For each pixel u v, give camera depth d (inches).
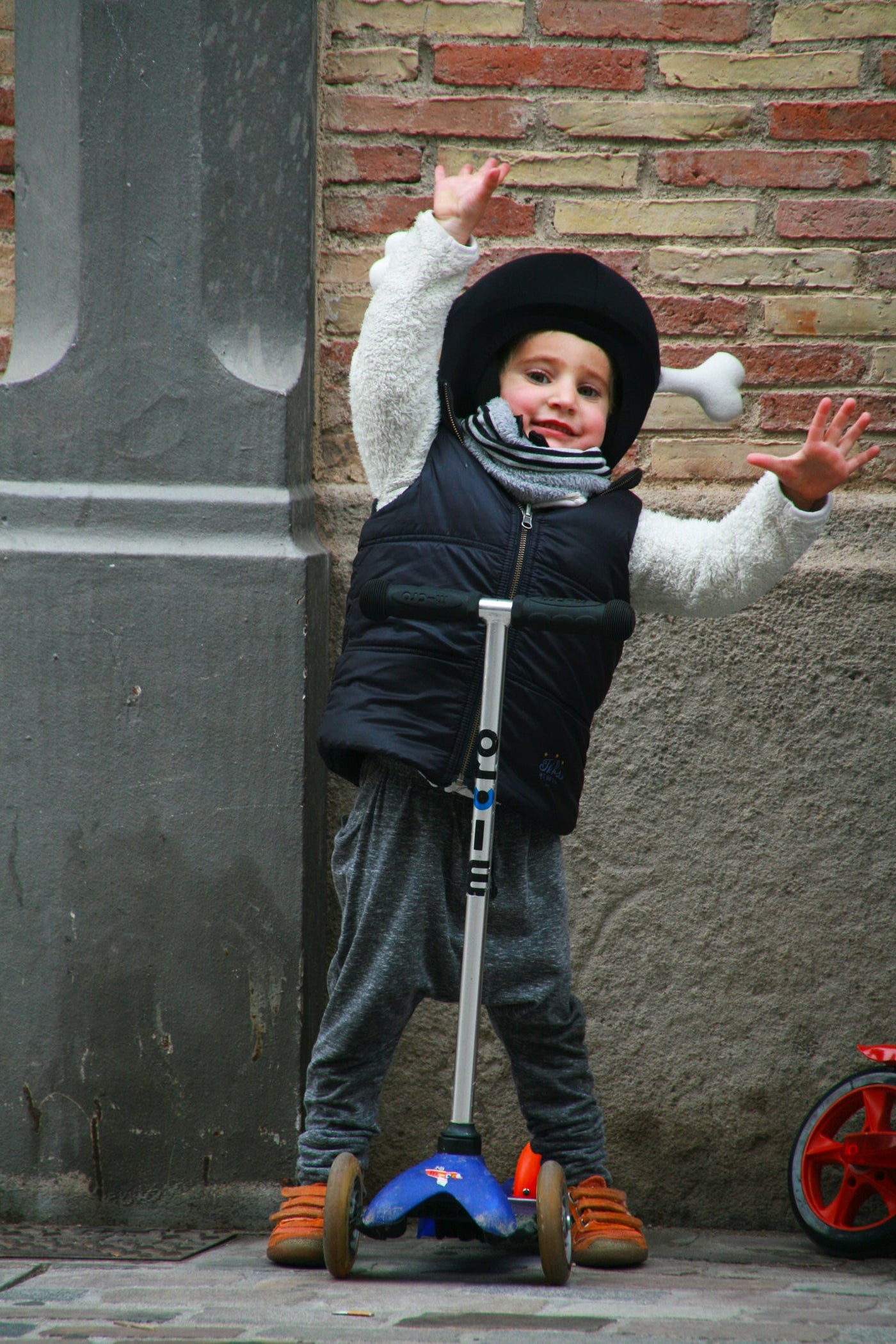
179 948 479.8
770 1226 508.4
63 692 480.4
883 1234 454.0
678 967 515.8
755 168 525.3
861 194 525.0
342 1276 383.6
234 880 478.6
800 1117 511.5
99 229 486.9
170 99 484.4
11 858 479.8
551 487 402.0
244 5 486.0
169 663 480.1
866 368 526.3
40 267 498.0
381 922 396.5
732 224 526.9
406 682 389.4
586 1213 416.2
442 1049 517.0
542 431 413.4
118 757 480.4
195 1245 448.5
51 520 485.1
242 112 488.1
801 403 527.5
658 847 517.0
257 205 491.2
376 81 527.8
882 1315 354.0
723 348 528.7
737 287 526.9
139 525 484.4
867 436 527.2
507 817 398.3
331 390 531.2
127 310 486.9
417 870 394.9
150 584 478.6
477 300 419.5
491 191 395.9
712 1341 310.3
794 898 514.6
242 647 478.9
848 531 519.5
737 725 515.8
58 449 488.1
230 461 486.6
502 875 399.9
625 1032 515.8
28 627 479.5
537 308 416.5
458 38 526.9
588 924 517.3
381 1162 517.0
